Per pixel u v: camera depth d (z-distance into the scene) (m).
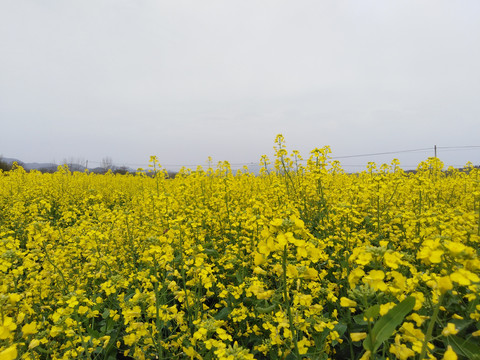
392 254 1.53
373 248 1.61
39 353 2.66
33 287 3.20
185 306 2.87
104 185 15.17
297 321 2.11
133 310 2.46
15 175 12.62
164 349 2.55
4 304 1.95
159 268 3.12
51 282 3.75
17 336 2.29
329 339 2.29
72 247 4.21
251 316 2.78
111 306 3.35
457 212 3.74
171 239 3.06
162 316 2.51
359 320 2.46
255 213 4.06
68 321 2.21
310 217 5.75
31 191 10.70
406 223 3.88
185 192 5.84
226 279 3.90
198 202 6.14
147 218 6.39
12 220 6.96
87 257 3.96
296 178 7.62
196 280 2.86
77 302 2.18
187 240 3.28
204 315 2.78
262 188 7.74
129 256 4.66
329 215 4.78
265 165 7.80
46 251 3.58
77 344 2.70
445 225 3.21
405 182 5.96
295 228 1.82
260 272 2.50
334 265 3.47
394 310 1.44
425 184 5.06
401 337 1.63
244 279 3.21
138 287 3.55
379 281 1.39
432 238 2.78
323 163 5.55
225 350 1.67
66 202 10.12
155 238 3.02
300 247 1.72
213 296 3.54
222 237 4.97
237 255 3.75
